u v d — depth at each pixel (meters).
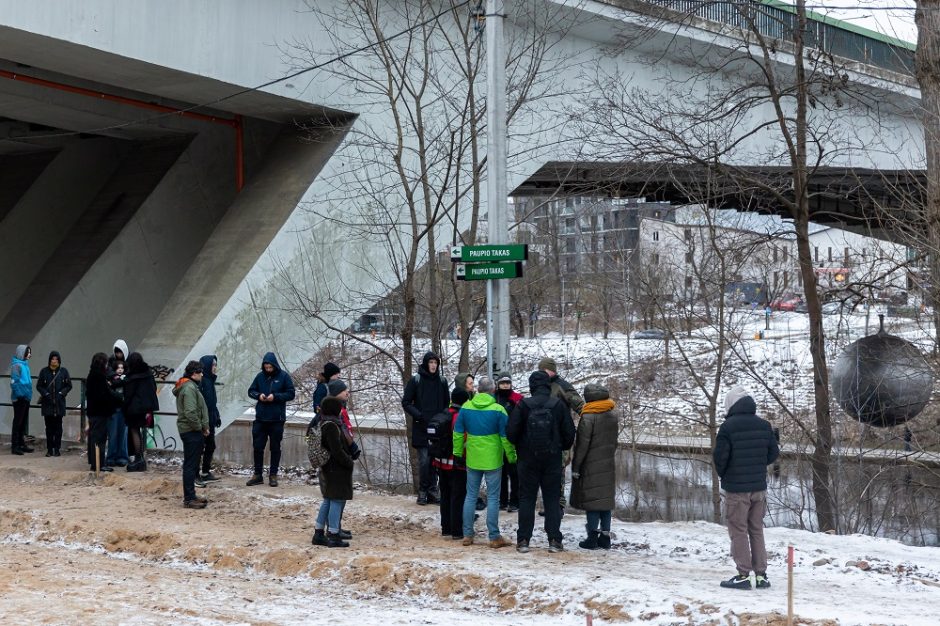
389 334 26.67
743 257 20.95
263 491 14.98
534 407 11.22
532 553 11.23
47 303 23.42
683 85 24.86
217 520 13.19
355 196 19.92
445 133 20.56
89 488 15.30
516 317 38.62
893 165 28.45
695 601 8.66
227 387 19.23
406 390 14.30
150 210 22.80
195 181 23.28
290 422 34.41
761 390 30.23
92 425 16.19
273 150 22.03
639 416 25.20
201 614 8.85
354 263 20.92
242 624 8.48
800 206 18.20
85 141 25.72
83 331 22.03
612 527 12.83
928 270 17.03
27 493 14.96
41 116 22.23
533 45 19.69
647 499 22.73
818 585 9.88
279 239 19.81
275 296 19.77
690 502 22.31
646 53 23.66
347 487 11.60
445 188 17.64
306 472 16.91
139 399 16.30
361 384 26.30
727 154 22.75
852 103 26.20
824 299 18.69
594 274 36.56
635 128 20.58
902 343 16.80
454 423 12.12
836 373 17.11
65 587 9.91
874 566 10.69
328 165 20.34
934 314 16.55
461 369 17.14
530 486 11.27
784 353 33.06
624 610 8.80
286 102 19.89
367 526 12.85
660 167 19.50
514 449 11.70
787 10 22.22
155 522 12.93
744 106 19.08
